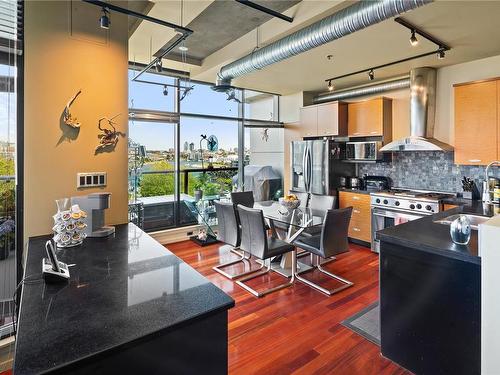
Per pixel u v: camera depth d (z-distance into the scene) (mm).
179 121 5117
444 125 4352
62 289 1269
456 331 1816
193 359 1086
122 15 2404
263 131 6520
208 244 4957
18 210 2078
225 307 1136
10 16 1979
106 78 2328
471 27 2975
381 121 4852
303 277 3648
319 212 4004
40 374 773
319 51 3652
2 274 2074
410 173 4824
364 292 3250
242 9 3162
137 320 1025
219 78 4102
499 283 1504
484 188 3736
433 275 1908
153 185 4965
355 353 2244
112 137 2357
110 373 917
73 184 2203
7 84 2018
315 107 5621
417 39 3229
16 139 2049
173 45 3066
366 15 2289
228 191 5820
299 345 2340
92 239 2018
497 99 3586
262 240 3229
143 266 1539
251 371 2057
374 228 4621
